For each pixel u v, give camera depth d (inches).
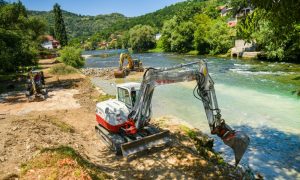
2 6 1451.8
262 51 1653.5
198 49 2554.1
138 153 424.5
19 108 762.8
